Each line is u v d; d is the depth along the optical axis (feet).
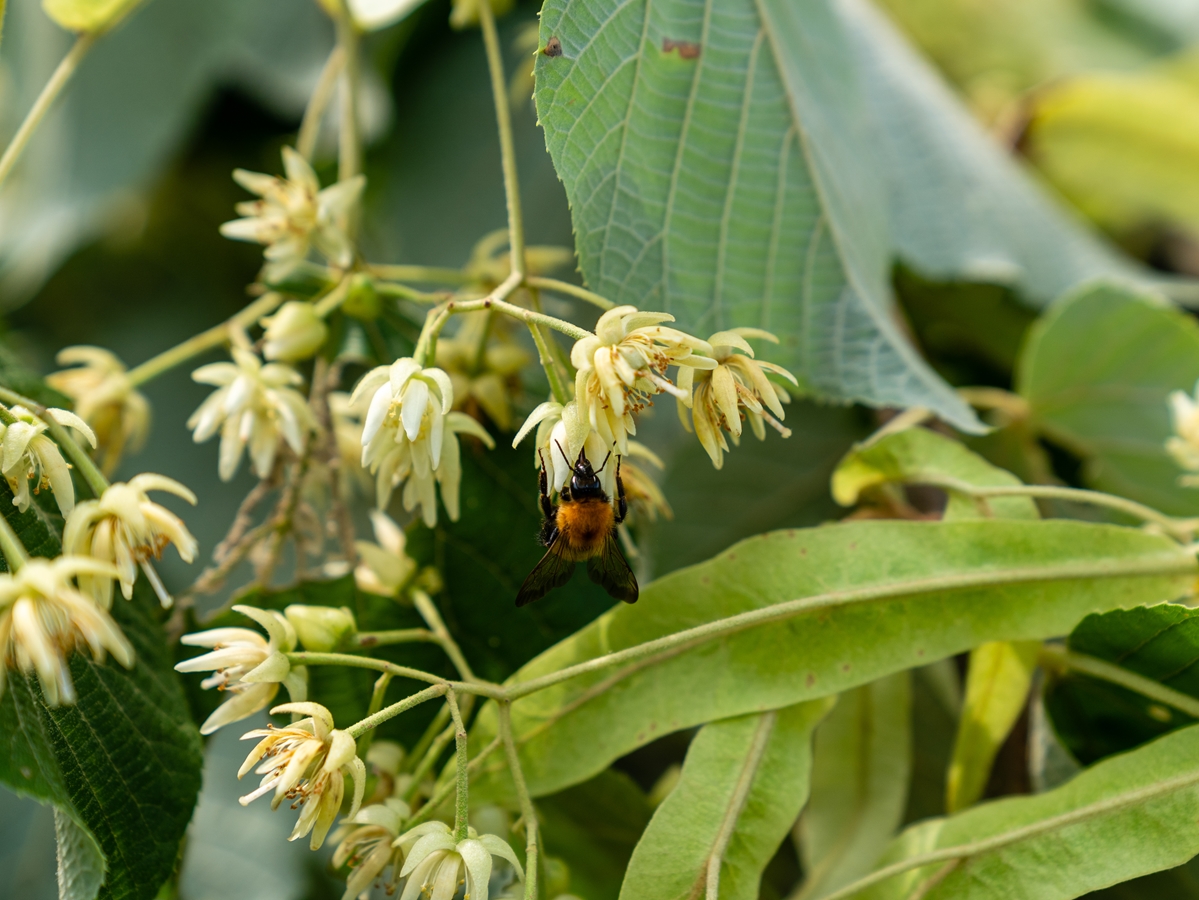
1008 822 0.79
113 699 0.79
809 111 0.88
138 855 0.78
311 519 0.86
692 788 0.78
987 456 1.01
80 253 1.22
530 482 0.88
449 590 0.88
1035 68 1.56
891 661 0.80
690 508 1.02
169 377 1.16
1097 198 1.38
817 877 0.85
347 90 0.95
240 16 1.14
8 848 1.03
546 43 0.78
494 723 0.80
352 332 0.88
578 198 0.80
